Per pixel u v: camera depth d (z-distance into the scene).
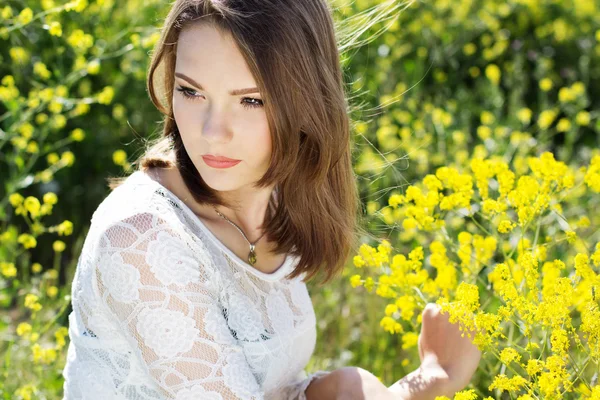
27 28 4.40
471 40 5.65
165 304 1.72
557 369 1.84
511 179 2.46
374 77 4.79
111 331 1.79
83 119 4.60
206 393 1.73
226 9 1.66
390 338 3.12
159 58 1.85
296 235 2.05
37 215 3.09
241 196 1.95
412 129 4.59
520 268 2.32
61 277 4.10
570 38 5.76
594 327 1.90
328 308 3.32
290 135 1.77
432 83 5.20
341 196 2.09
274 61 1.70
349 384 2.13
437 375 2.21
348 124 1.94
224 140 1.72
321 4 1.84
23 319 3.71
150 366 1.74
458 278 3.04
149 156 1.93
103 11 4.62
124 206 1.76
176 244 1.76
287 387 2.18
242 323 1.90
